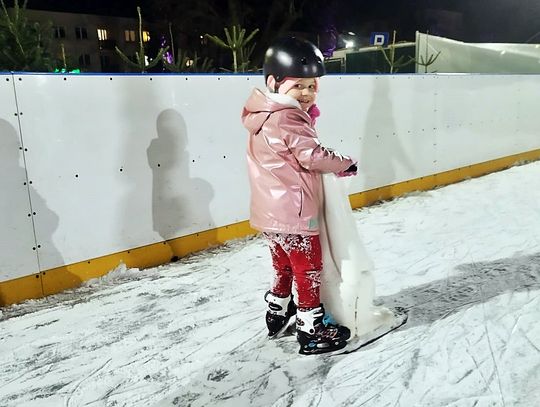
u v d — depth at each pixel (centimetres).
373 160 536
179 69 638
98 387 212
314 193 209
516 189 561
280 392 198
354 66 1052
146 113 355
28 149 301
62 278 325
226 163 411
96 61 3225
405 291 294
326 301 230
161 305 296
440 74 586
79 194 327
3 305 300
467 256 348
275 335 244
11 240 299
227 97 403
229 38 580
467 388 190
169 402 198
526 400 180
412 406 182
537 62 899
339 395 192
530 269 313
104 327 270
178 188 381
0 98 287
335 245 221
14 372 229
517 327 235
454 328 239
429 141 592
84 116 324
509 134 707
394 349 222
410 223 450
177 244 385
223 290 316
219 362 226
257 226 214
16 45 500
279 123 197
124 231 353
